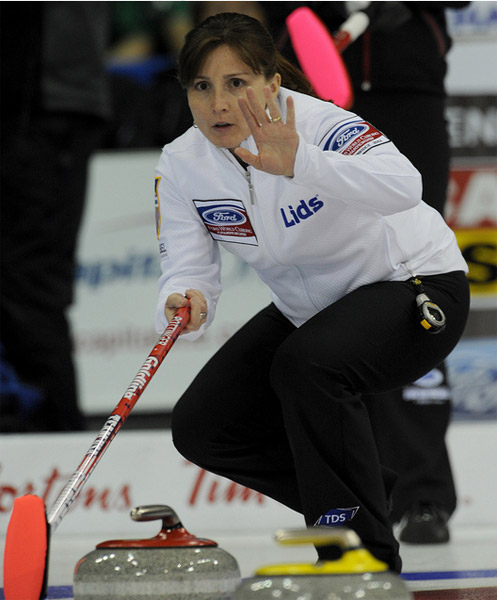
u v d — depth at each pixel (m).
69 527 17.16
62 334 20.89
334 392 9.76
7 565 8.14
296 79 10.93
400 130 14.70
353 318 10.04
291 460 11.21
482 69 19.48
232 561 8.59
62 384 20.84
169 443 17.44
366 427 9.93
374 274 10.56
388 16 14.20
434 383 15.66
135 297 21.73
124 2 24.11
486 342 19.69
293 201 10.17
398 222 10.58
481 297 19.70
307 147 9.39
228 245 11.08
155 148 22.59
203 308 11.01
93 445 9.32
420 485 15.55
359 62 14.58
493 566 13.28
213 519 17.22
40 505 8.25
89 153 20.94
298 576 7.32
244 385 11.00
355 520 9.74
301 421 9.81
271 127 9.28
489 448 17.69
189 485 17.30
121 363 21.70
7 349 20.83
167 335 10.53
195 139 10.84
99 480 17.28
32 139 20.20
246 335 11.34
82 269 21.70
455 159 19.69
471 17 19.34
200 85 9.86
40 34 19.83
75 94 20.34
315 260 10.59
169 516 8.80
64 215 20.70
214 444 10.99
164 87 22.84
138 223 21.78
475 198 19.69
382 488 9.94
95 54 20.56
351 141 10.05
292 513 17.25
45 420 20.98
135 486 17.27
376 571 7.36
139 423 21.39
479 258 19.73
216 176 10.59
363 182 9.59
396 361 10.20
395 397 15.30
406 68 14.62
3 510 17.17
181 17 24.17
